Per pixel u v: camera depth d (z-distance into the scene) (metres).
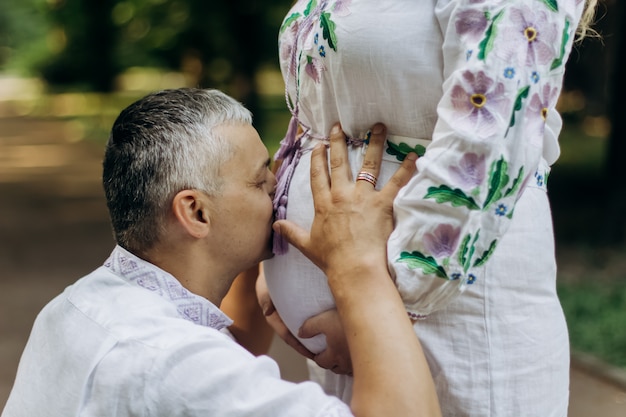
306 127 1.53
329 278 1.31
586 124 13.80
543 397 1.39
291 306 1.51
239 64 12.65
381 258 1.28
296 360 4.18
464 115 1.19
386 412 1.19
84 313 1.37
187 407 1.23
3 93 32.03
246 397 1.24
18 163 13.06
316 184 1.38
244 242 1.45
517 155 1.20
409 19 1.30
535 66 1.21
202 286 1.44
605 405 3.72
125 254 1.43
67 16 22.52
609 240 6.55
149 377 1.25
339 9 1.35
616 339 4.40
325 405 1.22
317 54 1.40
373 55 1.32
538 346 1.38
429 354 1.38
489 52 1.18
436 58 1.30
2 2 32.81
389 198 1.31
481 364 1.35
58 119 20.98
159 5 14.38
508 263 1.36
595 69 12.31
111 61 23.12
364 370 1.23
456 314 1.36
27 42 33.69
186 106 1.40
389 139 1.40
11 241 7.38
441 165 1.19
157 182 1.37
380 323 1.23
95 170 12.23
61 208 9.14
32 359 1.41
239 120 1.44
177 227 1.39
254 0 12.20
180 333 1.29
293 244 1.41
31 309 5.25
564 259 6.18
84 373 1.30
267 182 1.50
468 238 1.19
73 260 6.67
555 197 8.41
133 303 1.36
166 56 15.52
